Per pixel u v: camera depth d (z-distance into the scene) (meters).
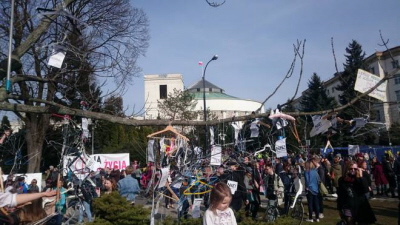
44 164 22.02
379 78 4.75
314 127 5.69
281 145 6.85
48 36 7.70
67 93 7.48
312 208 10.09
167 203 9.95
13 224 3.21
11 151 10.41
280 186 10.22
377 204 12.41
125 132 27.95
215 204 3.40
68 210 8.84
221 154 7.93
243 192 9.05
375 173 14.29
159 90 65.62
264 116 5.40
